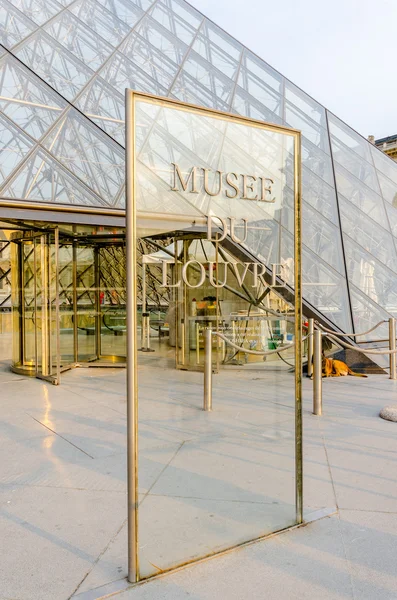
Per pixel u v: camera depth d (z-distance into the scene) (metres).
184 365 5.36
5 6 12.62
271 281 3.56
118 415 6.51
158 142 2.93
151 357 6.33
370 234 12.13
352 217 12.24
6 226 9.23
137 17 15.48
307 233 11.15
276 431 3.52
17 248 10.23
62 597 2.54
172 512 2.96
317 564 2.82
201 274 3.41
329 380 8.97
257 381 4.76
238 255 3.43
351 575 2.71
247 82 14.80
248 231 3.44
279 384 4.01
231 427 3.64
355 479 4.15
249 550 2.98
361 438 5.34
